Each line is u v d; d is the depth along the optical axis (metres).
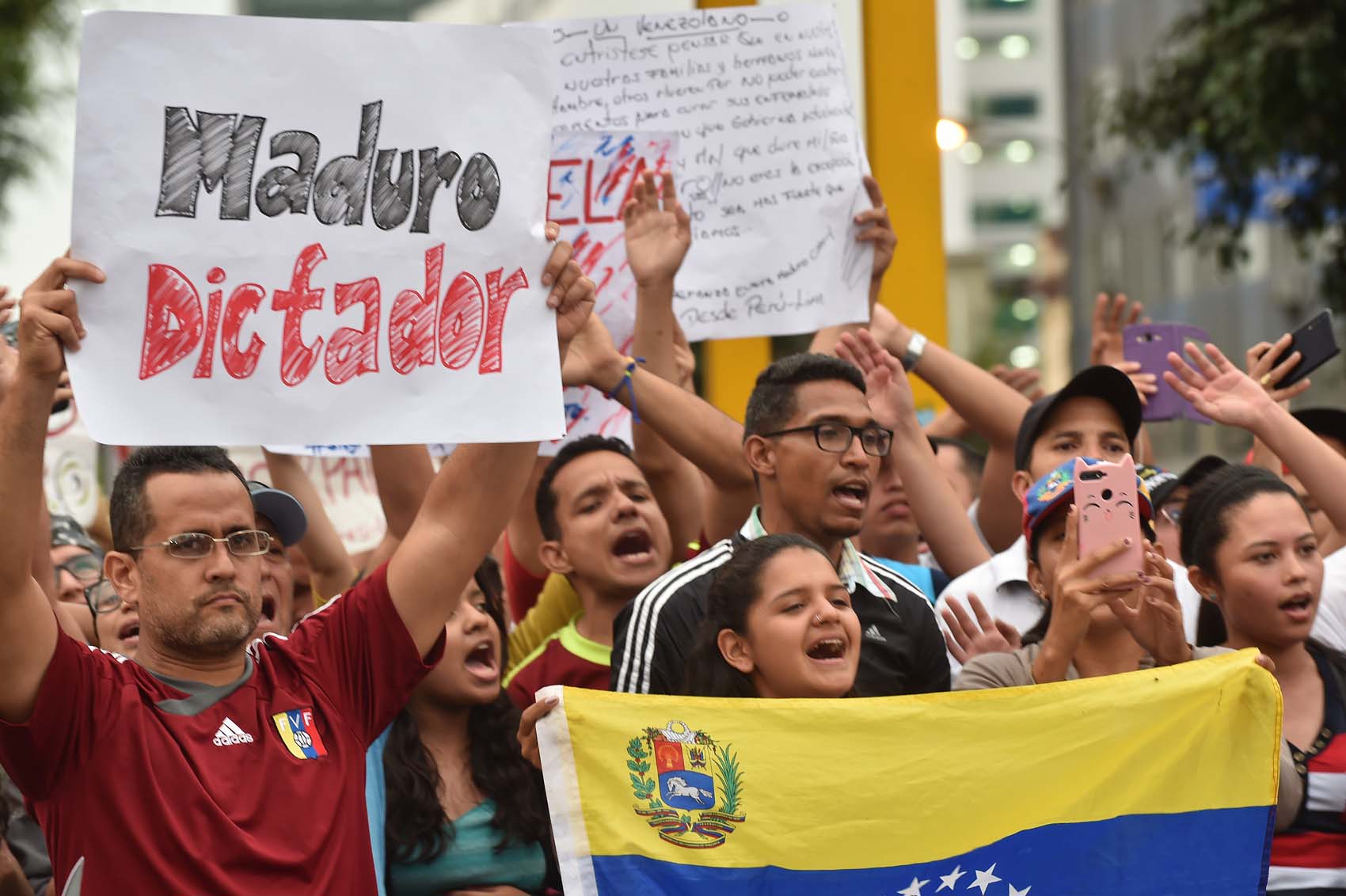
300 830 5.15
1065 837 5.73
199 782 5.09
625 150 8.43
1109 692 5.85
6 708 4.98
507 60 5.38
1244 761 5.84
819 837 5.64
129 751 5.08
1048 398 7.70
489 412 5.27
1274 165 17.55
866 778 5.70
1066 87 49.81
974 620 7.50
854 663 5.97
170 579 5.29
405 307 5.27
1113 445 7.57
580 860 5.54
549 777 5.59
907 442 8.14
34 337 4.87
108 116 5.06
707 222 8.59
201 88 5.14
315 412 5.16
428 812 6.52
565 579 8.52
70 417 9.91
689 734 5.67
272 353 5.14
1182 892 5.73
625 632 6.57
